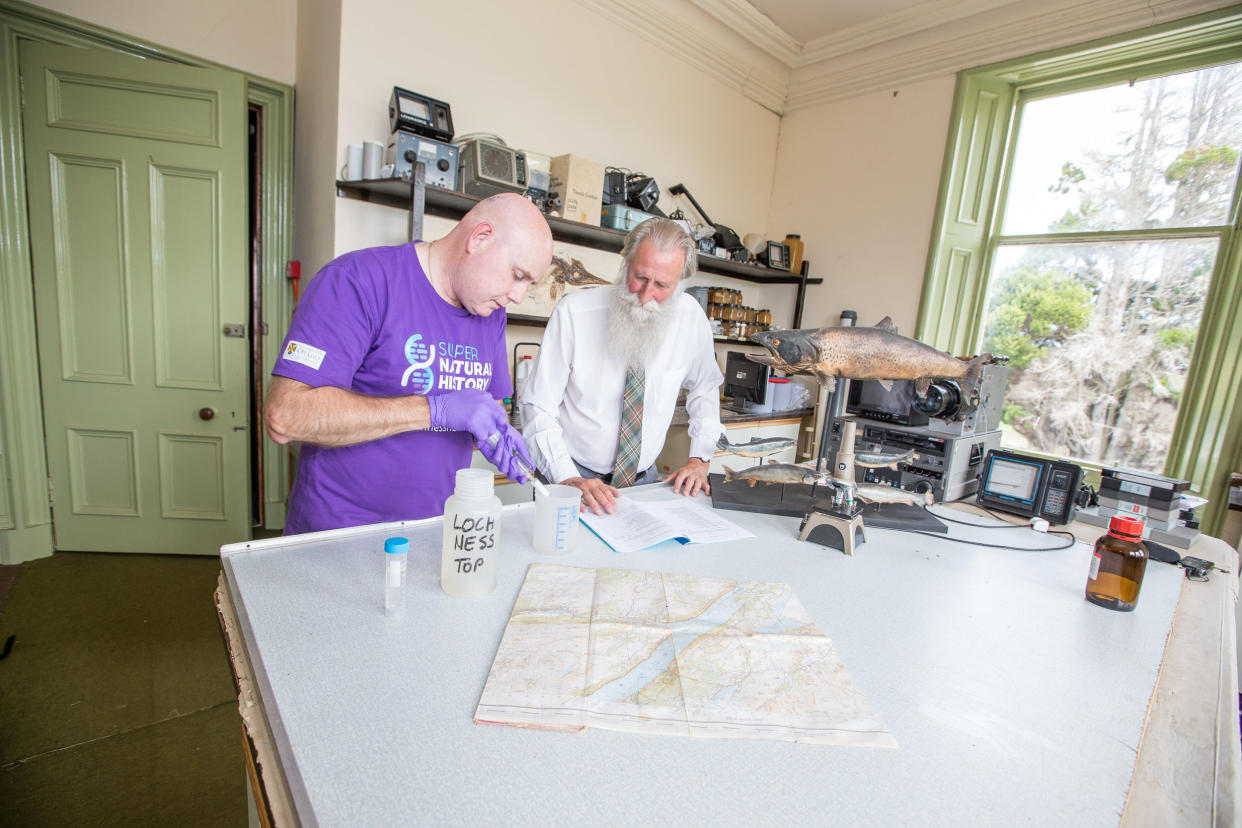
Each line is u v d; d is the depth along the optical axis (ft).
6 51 6.72
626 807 1.42
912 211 10.12
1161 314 8.34
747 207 11.80
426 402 3.17
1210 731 1.93
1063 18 8.35
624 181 8.63
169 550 8.20
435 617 2.21
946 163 9.64
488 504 2.37
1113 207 8.78
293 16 8.18
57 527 7.87
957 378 3.43
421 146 6.51
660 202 10.22
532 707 1.72
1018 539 3.88
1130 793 1.61
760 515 3.84
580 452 5.32
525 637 2.08
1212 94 7.87
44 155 7.07
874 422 5.97
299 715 1.63
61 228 7.27
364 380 3.55
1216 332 7.82
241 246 7.88
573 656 1.99
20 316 7.31
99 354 7.62
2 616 6.46
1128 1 7.80
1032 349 9.60
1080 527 4.37
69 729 4.92
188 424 8.00
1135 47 8.11
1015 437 9.82
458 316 3.71
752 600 2.53
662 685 1.89
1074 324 9.14
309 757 1.49
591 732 1.66
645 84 9.64
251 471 9.31
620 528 3.36
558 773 1.51
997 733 1.82
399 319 3.45
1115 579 2.85
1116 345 8.75
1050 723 1.89
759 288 12.39
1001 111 9.62
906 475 5.42
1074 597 2.96
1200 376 7.96
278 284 8.77
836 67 10.84
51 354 7.49
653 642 2.13
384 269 3.39
